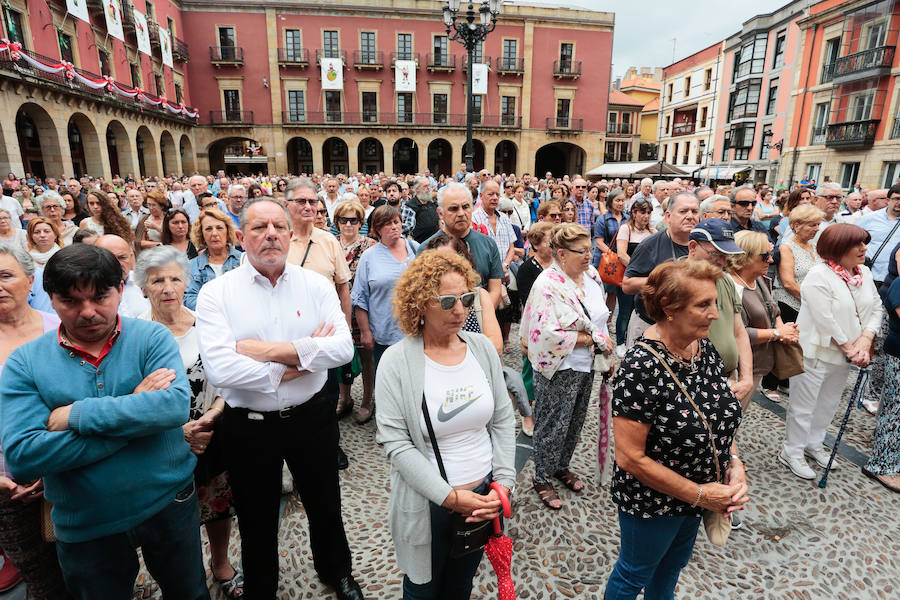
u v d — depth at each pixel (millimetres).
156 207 4965
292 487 3066
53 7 16641
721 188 9188
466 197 3074
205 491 2225
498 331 2430
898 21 18062
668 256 3355
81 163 21969
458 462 1693
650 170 17766
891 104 18484
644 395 1689
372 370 3877
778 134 24891
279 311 2037
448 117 30562
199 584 1913
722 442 1745
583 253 2795
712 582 2457
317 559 2301
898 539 2768
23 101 14609
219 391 2156
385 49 29281
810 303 3160
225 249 3354
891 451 3197
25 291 2016
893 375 3164
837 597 2389
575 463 3410
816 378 3209
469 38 11375
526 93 30984
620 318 5453
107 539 1650
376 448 3590
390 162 30375
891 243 4867
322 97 29281
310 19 28359
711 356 1825
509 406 1870
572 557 2586
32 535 1990
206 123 28797
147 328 1724
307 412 2064
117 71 20766
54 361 1566
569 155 35062
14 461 1464
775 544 2725
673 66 37406
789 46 24141
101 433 1496
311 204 3283
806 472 3281
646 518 1800
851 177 20391
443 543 1715
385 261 3420
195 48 28000
